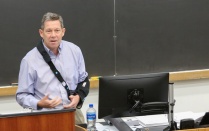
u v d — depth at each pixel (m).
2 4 3.55
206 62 4.35
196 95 4.39
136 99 2.58
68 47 2.72
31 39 3.67
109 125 2.91
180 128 2.41
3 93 3.61
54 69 2.62
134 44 4.05
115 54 4.00
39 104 2.43
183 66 4.26
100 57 3.95
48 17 2.54
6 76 3.64
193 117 3.01
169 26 4.16
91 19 3.87
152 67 4.14
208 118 2.46
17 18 3.61
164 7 4.11
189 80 4.33
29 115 1.80
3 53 3.61
